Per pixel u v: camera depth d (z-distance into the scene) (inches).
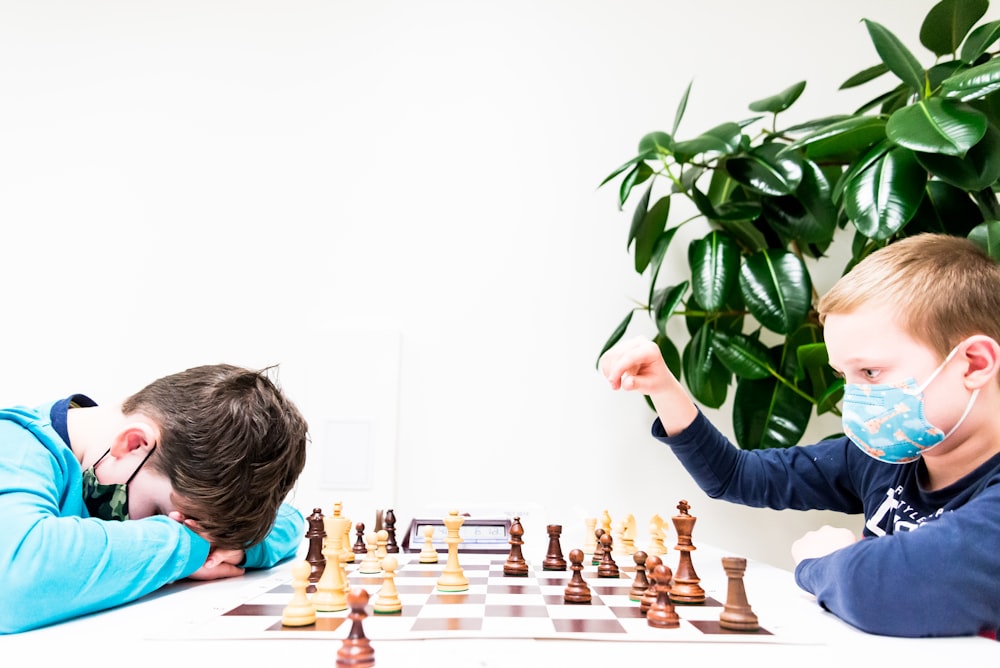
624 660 25.5
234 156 90.4
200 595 39.2
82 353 86.0
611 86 92.9
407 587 41.5
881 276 39.9
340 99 91.7
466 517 60.7
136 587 36.0
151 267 87.8
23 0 91.7
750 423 76.6
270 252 88.7
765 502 56.3
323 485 81.3
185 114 91.0
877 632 30.4
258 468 44.8
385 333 84.5
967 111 57.7
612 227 90.0
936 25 70.6
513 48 93.1
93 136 90.0
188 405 43.9
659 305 79.1
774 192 68.9
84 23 92.0
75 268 87.4
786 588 42.8
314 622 31.4
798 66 94.3
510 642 27.9
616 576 46.7
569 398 86.3
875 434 40.6
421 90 92.1
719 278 70.6
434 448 84.7
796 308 68.3
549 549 51.0
